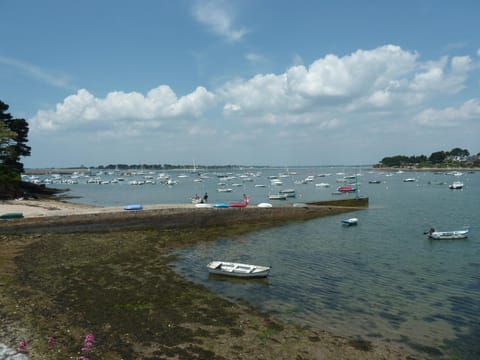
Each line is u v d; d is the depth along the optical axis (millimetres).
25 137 89688
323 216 56469
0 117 85875
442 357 14773
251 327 16797
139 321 16812
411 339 16266
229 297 21062
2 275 23125
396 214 59281
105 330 15594
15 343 13781
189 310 18547
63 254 29547
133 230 42719
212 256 31125
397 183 157125
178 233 41531
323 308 19656
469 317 18797
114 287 21797
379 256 31781
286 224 49500
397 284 24031
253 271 24703
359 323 17828
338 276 25703
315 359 14094
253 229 45438
